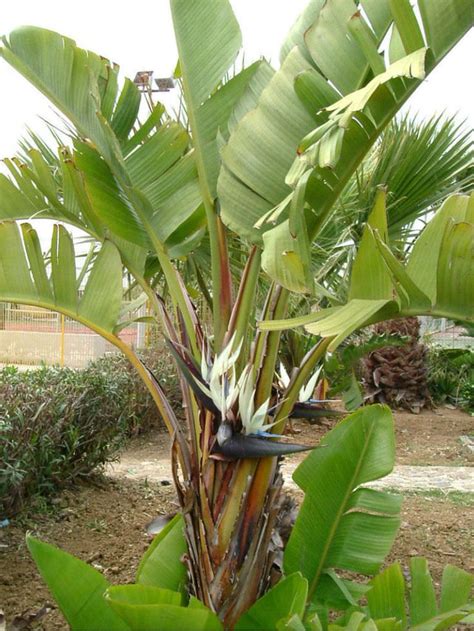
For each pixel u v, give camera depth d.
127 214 2.99
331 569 2.89
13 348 18.98
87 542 4.59
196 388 2.53
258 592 2.67
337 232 5.37
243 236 2.56
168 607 2.16
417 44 2.14
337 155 1.97
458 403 12.12
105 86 3.07
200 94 2.94
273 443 2.47
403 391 11.42
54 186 3.29
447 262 1.97
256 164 2.56
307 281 2.05
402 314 2.09
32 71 2.98
